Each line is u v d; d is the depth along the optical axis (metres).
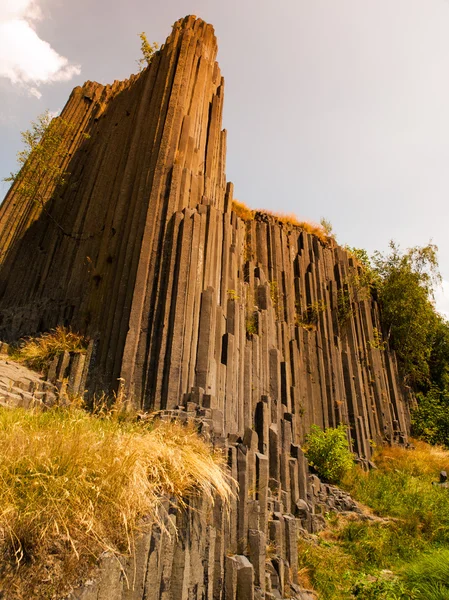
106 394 10.07
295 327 18.78
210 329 11.32
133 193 13.52
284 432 11.05
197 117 15.40
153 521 4.06
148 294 11.09
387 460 18.16
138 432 5.87
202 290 12.02
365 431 19.23
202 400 9.35
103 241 13.96
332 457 13.51
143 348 10.41
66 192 19.62
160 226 12.06
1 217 20.22
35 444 3.71
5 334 15.09
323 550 8.89
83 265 14.84
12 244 19.39
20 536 2.92
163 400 9.70
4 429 4.30
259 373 13.59
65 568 3.03
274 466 9.73
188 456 5.13
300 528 9.48
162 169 12.95
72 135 22.03
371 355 23.06
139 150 14.45
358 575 7.92
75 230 16.86
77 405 8.91
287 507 9.45
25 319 15.12
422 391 29.67
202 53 16.66
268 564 6.61
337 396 19.06
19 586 2.77
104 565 3.31
